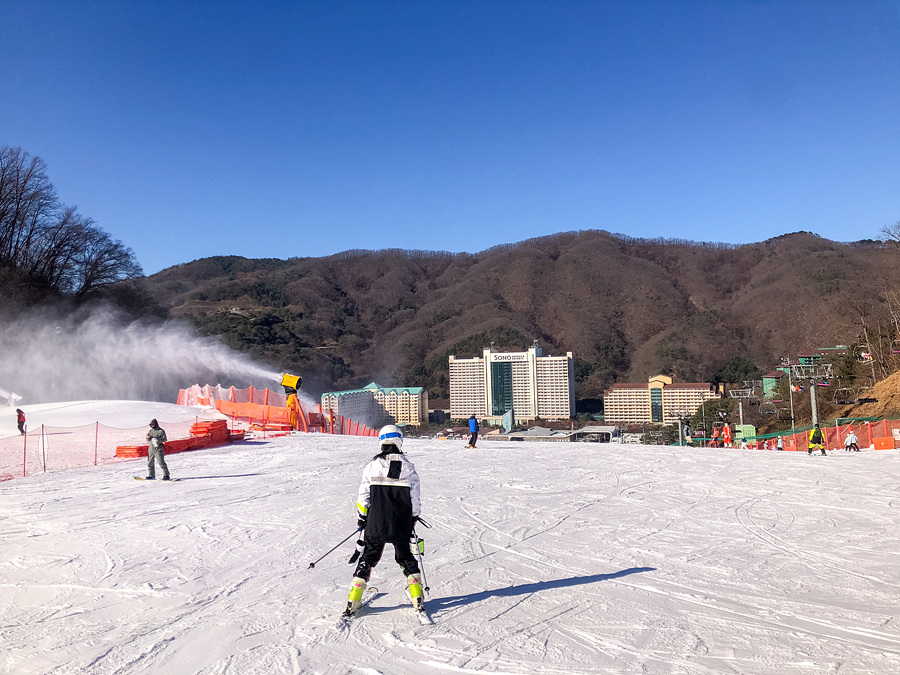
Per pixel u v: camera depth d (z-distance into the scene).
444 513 10.18
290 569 7.01
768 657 4.41
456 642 4.77
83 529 9.42
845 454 21.64
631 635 4.88
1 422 30.09
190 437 23.98
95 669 4.37
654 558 7.29
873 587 6.07
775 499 11.23
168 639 4.93
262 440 26.30
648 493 12.03
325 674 4.21
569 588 6.16
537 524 9.29
